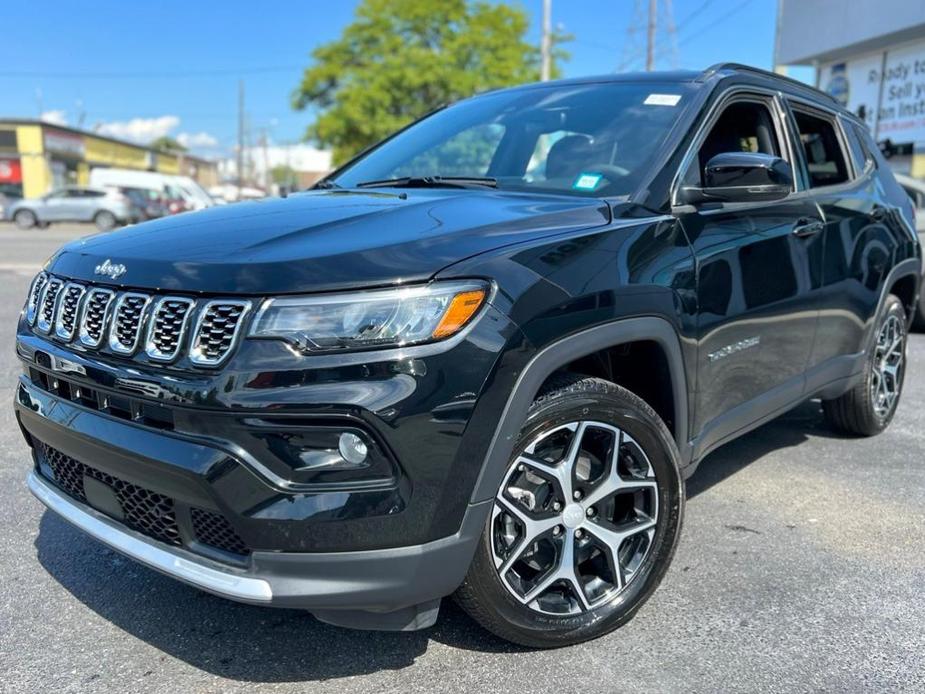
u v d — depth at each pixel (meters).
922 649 2.48
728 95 3.25
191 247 2.22
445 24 28.25
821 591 2.83
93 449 2.23
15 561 3.00
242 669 2.36
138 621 2.61
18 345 2.62
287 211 2.55
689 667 2.37
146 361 2.10
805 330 3.47
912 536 3.28
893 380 4.56
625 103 3.24
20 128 39.50
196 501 2.03
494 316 2.05
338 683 2.29
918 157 14.70
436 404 1.98
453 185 3.07
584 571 2.54
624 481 2.46
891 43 14.98
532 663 2.38
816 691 2.27
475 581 2.20
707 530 3.32
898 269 4.31
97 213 26.91
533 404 2.23
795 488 3.79
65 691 2.25
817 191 3.70
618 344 2.38
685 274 2.63
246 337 1.96
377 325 1.95
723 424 3.01
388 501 1.97
